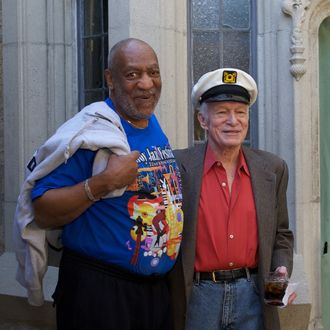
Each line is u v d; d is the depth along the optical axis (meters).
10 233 4.27
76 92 4.26
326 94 4.27
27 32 4.17
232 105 2.75
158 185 2.55
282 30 3.97
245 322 2.78
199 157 2.84
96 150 2.44
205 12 4.17
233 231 2.74
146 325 2.56
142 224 2.48
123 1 3.82
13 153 4.22
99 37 4.23
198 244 2.76
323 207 4.29
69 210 2.41
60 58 4.24
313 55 4.02
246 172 2.82
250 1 4.19
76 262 2.52
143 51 2.52
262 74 4.07
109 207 2.47
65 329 2.53
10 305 4.20
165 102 3.88
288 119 3.98
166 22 3.89
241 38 4.20
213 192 2.79
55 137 2.45
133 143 2.56
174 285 2.76
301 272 3.93
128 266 2.49
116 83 2.53
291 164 3.97
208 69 4.18
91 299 2.47
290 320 3.91
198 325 2.76
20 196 2.52
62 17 4.23
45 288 4.01
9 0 4.19
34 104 4.19
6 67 4.23
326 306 4.30
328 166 4.29
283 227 2.96
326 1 4.01
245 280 2.78
